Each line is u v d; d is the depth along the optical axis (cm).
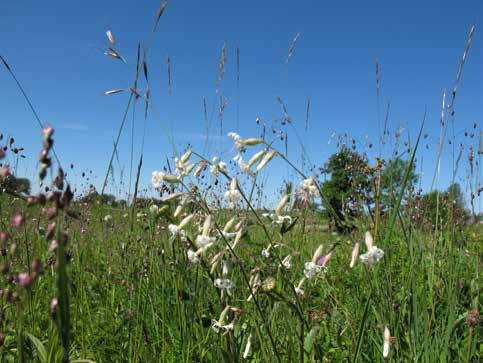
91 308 37
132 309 34
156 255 37
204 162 24
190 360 27
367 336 28
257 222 23
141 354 28
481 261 41
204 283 35
